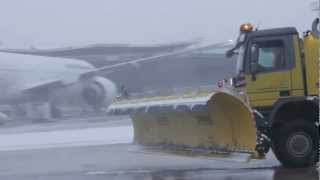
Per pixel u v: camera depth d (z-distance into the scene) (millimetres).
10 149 60312
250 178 28156
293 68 31984
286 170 31062
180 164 37500
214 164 36531
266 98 32156
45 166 40312
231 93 30312
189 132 34469
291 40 32094
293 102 31719
